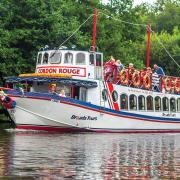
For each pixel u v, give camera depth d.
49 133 41.28
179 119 52.19
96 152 28.39
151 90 49.53
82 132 43.78
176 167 23.14
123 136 41.72
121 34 84.00
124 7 86.88
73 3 75.56
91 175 20.66
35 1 61.03
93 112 43.94
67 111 42.50
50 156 25.81
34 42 60.50
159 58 96.69
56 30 61.28
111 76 46.28
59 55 45.12
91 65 45.16
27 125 42.44
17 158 24.72
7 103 41.38
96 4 77.31
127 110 46.91
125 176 20.62
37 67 46.56
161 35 102.00
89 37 71.31
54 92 43.31
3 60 59.53
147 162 24.62
